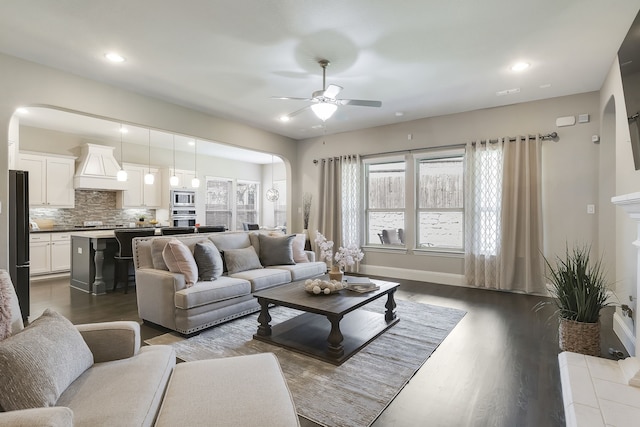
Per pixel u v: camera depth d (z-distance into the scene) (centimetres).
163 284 321
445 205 557
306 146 706
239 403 127
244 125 588
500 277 480
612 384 209
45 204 609
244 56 334
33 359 118
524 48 317
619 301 317
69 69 360
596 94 429
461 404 204
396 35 295
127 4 250
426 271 561
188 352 277
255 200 1089
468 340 303
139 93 431
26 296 356
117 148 735
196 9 257
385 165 619
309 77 385
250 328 333
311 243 694
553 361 260
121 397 127
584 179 436
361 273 619
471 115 515
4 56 322
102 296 459
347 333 310
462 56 334
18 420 89
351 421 188
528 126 471
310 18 269
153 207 796
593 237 430
